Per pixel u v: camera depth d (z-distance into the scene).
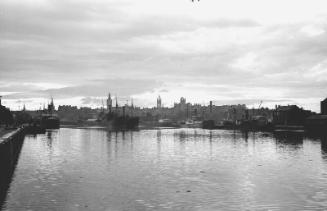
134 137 167.62
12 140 68.75
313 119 195.62
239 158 82.06
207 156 86.31
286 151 97.50
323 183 51.34
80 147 110.06
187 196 43.50
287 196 43.44
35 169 64.19
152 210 37.62
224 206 39.06
